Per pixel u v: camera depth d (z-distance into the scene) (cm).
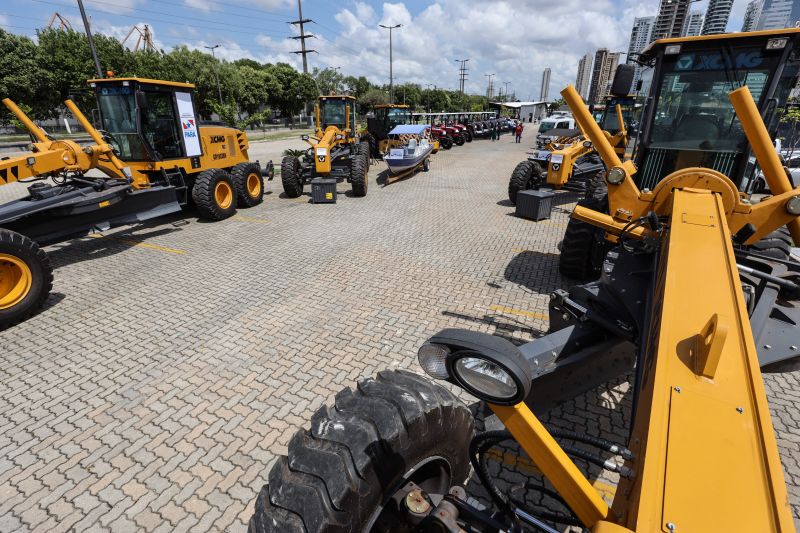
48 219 550
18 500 245
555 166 869
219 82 3631
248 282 537
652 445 121
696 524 102
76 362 373
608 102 1388
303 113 5944
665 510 105
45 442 286
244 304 478
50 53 2634
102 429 297
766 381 347
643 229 327
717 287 184
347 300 486
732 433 122
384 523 168
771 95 378
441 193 1130
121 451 279
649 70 441
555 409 310
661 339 159
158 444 284
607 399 323
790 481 255
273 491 150
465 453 203
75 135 3222
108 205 599
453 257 625
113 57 2806
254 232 754
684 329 163
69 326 433
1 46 2436
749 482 110
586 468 264
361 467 148
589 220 361
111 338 411
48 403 323
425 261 608
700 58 395
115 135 733
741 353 150
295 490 146
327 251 650
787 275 285
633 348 288
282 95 5031
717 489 109
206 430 296
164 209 709
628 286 278
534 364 227
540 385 236
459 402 195
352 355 380
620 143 963
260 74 4700
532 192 852
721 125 407
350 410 169
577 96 344
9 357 380
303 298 491
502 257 627
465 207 960
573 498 139
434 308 466
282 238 718
